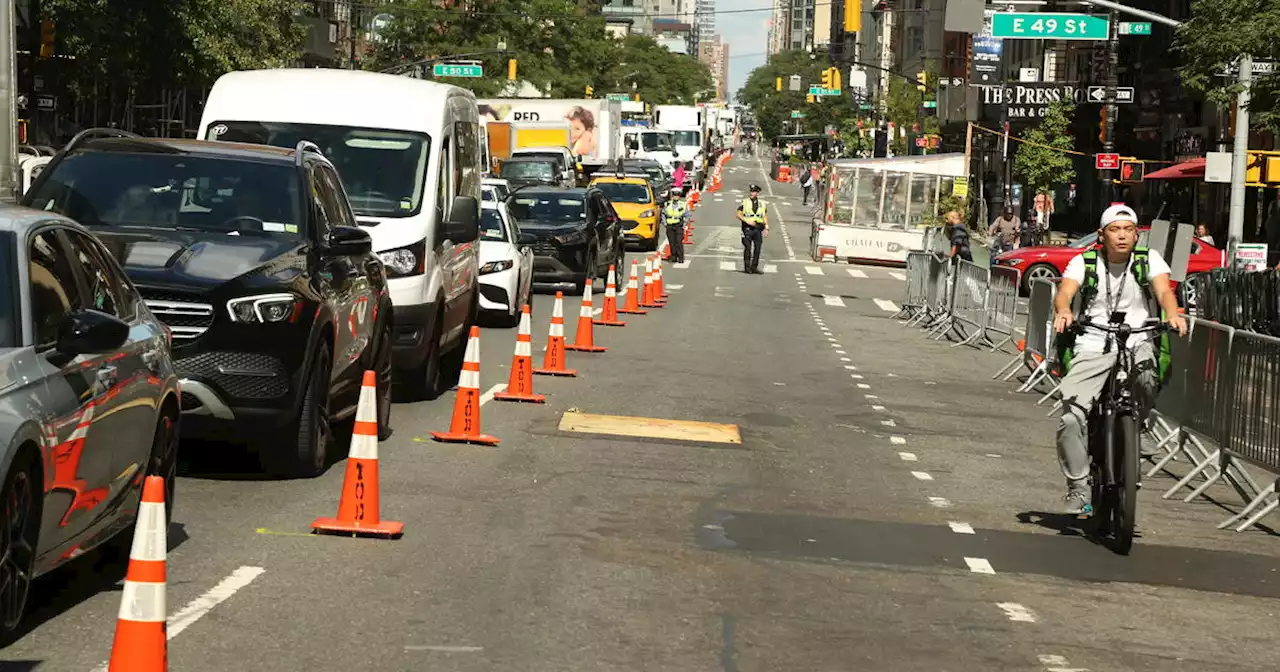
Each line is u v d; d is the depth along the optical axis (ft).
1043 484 42.09
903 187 168.14
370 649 22.72
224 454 38.73
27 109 143.13
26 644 21.93
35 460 21.72
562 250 103.30
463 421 43.62
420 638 23.47
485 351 69.36
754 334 87.71
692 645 23.89
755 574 29.12
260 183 38.34
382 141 52.31
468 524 32.30
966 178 168.04
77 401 23.17
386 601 25.59
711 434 47.85
